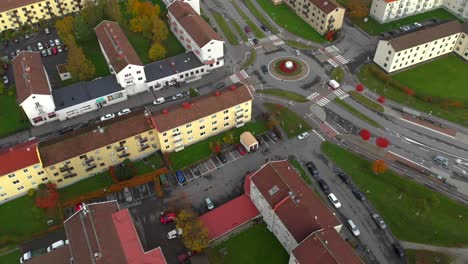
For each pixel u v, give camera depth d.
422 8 177.62
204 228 95.50
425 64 150.88
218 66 150.00
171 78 142.25
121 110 135.00
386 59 144.75
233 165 117.06
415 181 112.38
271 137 123.94
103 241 86.38
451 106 133.88
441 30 147.62
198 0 165.12
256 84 143.00
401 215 104.81
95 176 115.88
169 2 173.62
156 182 111.00
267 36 164.38
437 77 145.50
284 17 174.25
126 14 176.62
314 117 130.88
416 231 101.69
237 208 103.81
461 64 150.88
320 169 115.69
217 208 103.88
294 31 166.88
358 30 167.88
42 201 105.62
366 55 155.38
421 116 131.38
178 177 112.75
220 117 121.38
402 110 133.38
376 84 142.75
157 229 102.38
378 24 171.00
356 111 133.00
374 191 110.25
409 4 171.50
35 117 127.88
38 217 105.56
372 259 96.31
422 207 104.12
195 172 115.44
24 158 104.62
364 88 141.50
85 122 131.00
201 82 144.50
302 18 173.38
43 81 129.25
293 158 118.50
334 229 88.44
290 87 141.75
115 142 111.19
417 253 97.44
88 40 160.88
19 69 131.88
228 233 100.94
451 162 117.75
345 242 86.25
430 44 146.00
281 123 128.75
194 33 145.00
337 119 130.25
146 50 157.50
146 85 139.88
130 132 112.56
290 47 159.00
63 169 108.81
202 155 119.69
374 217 103.50
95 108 135.88
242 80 144.75
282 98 137.50
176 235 100.25
